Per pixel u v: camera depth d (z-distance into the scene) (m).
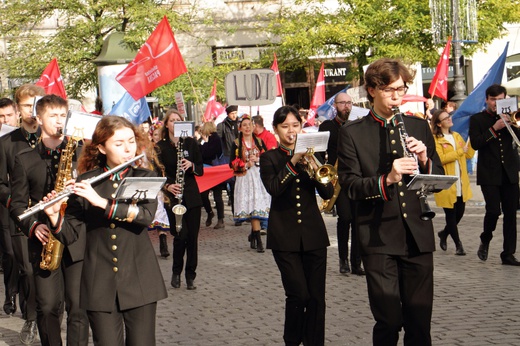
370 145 5.72
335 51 29.19
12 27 27.55
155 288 5.35
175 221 10.37
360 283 10.21
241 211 13.49
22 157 6.81
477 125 10.80
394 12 27.39
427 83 33.78
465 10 24.83
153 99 30.72
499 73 14.30
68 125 6.57
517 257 11.36
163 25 15.05
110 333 5.29
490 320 7.93
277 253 6.84
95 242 5.35
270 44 30.27
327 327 8.00
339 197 10.67
